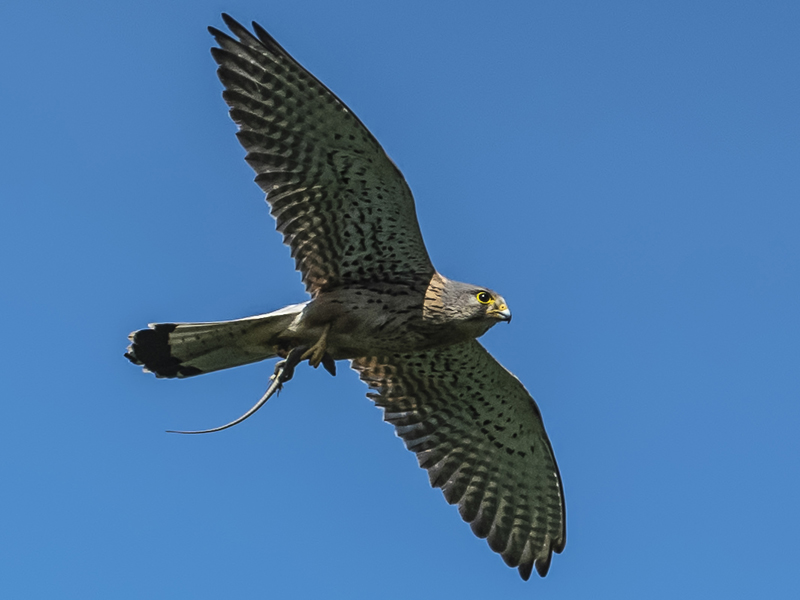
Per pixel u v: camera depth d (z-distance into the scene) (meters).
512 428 16.78
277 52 13.05
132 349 14.55
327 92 13.06
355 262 14.41
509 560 16.97
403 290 14.37
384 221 14.02
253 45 13.17
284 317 14.34
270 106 13.43
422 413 16.94
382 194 13.77
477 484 17.19
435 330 14.35
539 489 17.02
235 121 13.50
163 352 14.56
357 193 13.84
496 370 15.98
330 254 14.35
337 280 14.51
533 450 16.83
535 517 17.08
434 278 14.42
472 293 14.27
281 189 13.89
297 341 14.34
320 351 14.10
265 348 14.48
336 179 13.78
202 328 14.32
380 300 14.34
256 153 13.67
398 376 16.58
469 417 16.88
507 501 17.16
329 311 14.26
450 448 17.11
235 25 13.17
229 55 13.30
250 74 13.34
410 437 16.97
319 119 13.32
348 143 13.38
